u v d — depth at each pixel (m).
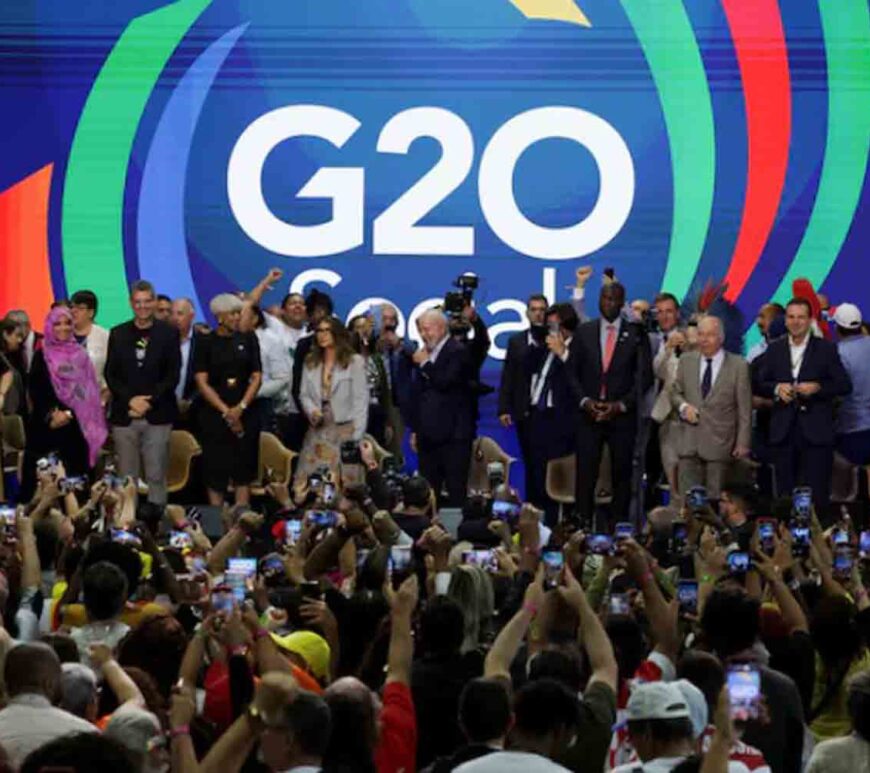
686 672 15.87
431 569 20.34
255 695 12.93
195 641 14.11
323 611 17.33
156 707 15.51
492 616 18.95
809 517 22.73
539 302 37.00
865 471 36.59
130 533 20.78
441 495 36.28
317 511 21.25
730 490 26.70
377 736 14.11
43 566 22.53
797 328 35.56
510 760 13.39
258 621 14.38
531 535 18.83
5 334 36.66
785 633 18.39
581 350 35.47
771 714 16.28
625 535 17.38
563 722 13.60
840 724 18.09
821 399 35.34
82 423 34.81
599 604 18.28
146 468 35.19
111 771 9.53
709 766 12.20
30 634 18.94
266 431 37.47
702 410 35.41
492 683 14.05
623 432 35.25
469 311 36.69
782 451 35.47
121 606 17.77
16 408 36.56
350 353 35.16
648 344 35.47
